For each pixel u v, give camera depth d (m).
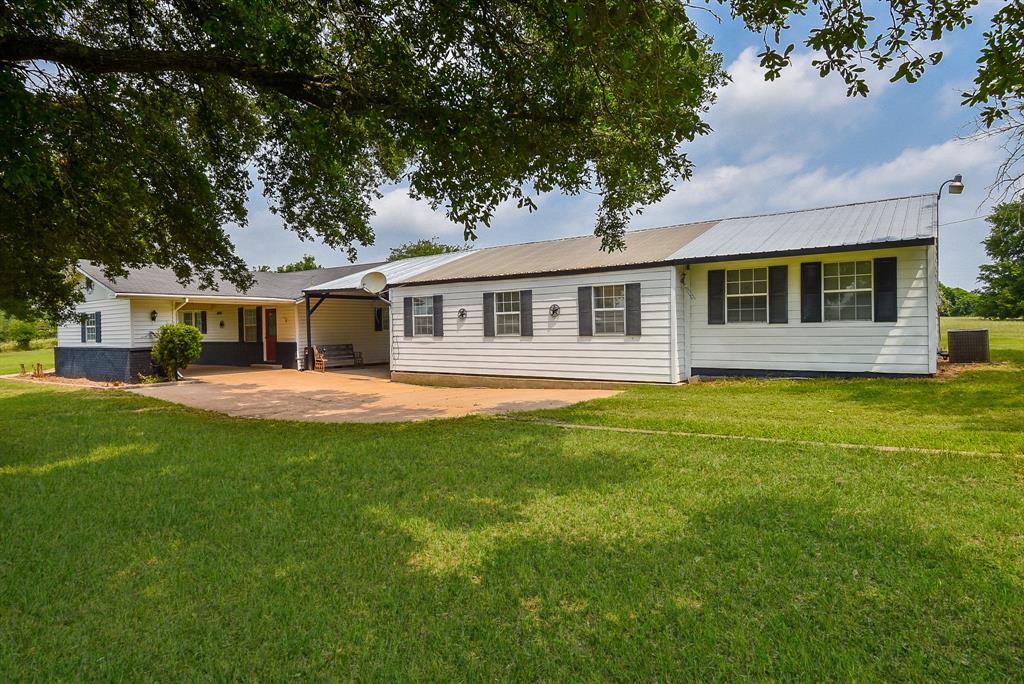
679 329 11.98
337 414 9.95
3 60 5.52
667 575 3.05
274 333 20.80
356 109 6.34
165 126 8.62
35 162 5.03
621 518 3.93
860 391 9.50
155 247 9.88
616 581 3.01
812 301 11.13
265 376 17.77
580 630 2.57
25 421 9.24
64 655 2.47
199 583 3.12
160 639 2.58
